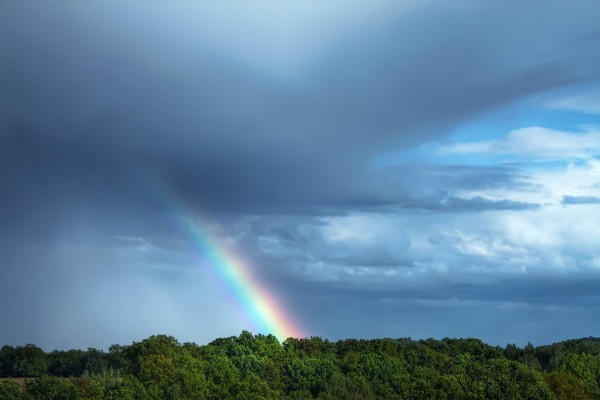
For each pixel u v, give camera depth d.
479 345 194.38
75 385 142.38
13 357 184.88
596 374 167.25
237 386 146.12
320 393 145.62
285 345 186.38
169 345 158.25
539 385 139.12
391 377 159.38
